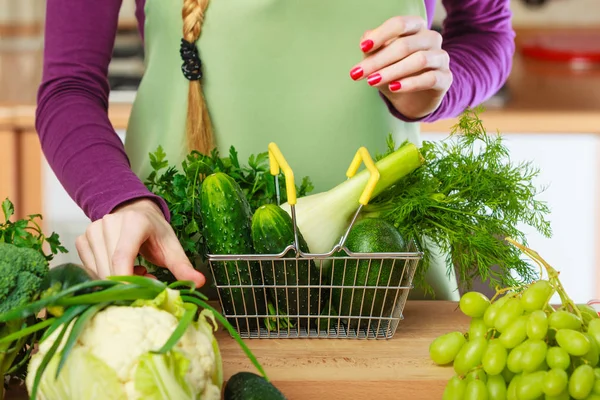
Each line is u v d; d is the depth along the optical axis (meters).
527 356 0.78
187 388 0.69
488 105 2.22
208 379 0.73
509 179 1.05
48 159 1.13
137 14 1.36
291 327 1.00
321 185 1.32
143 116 1.34
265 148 1.31
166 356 0.68
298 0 1.24
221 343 0.97
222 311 0.99
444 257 1.28
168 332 0.71
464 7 1.42
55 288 0.76
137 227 0.88
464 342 0.90
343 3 1.25
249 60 1.27
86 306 0.71
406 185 1.05
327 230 0.98
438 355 0.90
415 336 1.00
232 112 1.29
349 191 0.99
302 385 0.87
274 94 1.28
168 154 1.31
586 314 0.86
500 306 0.85
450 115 1.35
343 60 1.28
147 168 1.33
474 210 1.05
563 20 3.11
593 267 2.31
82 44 1.20
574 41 2.83
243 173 1.13
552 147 2.23
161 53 1.30
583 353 0.77
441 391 0.87
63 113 1.14
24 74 2.46
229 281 0.96
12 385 0.84
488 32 1.44
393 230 0.97
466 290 1.12
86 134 1.11
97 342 0.69
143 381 0.67
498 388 0.82
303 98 1.29
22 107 2.17
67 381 0.69
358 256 0.95
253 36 1.25
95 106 1.17
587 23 3.11
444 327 1.03
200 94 1.28
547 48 2.74
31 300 0.77
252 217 0.98
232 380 0.75
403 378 0.88
